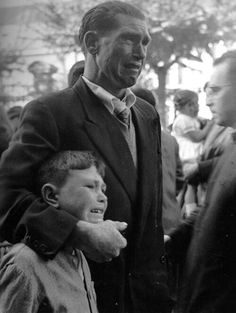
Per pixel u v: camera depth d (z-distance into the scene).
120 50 2.02
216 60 2.43
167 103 3.02
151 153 2.10
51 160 1.87
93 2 2.70
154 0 2.83
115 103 2.04
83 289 1.83
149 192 2.06
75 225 1.77
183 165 2.80
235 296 2.26
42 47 2.71
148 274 2.09
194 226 2.37
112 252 1.76
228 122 2.41
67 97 2.02
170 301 2.16
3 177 1.93
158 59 2.93
